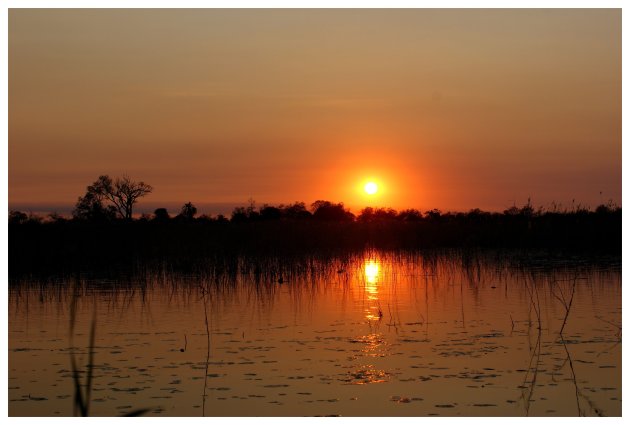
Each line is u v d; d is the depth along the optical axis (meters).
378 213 46.97
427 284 19.59
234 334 13.06
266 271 21.53
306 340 12.50
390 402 9.08
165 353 11.64
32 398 9.41
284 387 9.74
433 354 11.41
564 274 20.98
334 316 14.79
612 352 11.46
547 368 10.55
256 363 10.95
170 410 8.87
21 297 17.58
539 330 13.11
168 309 15.84
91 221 27.86
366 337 12.69
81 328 13.77
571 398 9.23
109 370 10.66
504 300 16.55
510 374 10.26
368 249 28.98
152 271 22.38
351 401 9.12
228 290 18.73
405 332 13.07
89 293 18.25
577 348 11.73
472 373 10.33
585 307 15.42
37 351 11.88
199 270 22.08
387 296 17.45
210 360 11.16
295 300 17.00
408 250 29.23
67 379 10.20
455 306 15.80
